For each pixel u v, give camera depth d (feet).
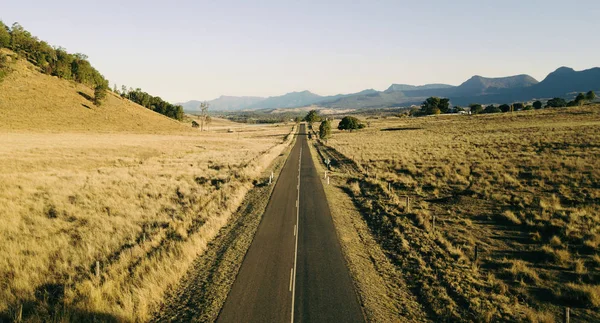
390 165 124.36
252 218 66.18
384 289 38.37
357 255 48.08
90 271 41.34
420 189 86.79
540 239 50.14
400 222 61.67
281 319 31.83
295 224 62.39
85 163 129.90
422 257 47.01
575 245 46.78
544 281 38.91
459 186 85.51
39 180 88.33
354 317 32.53
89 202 72.49
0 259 42.22
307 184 102.99
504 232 54.80
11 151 138.41
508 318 32.35
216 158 160.25
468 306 34.50
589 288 35.29
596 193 65.00
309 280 40.06
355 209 74.54
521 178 84.74
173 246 47.21
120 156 155.84
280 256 47.16
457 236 54.34
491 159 114.11
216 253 48.26
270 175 118.62
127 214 65.57
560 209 59.77
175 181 101.09
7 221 56.08
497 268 42.88
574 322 31.30
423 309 34.42
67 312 31.58
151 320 31.94
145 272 40.06
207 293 36.68
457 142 176.96
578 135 146.82
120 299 34.14
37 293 35.81
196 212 67.92
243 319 31.78
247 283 39.04
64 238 50.83
